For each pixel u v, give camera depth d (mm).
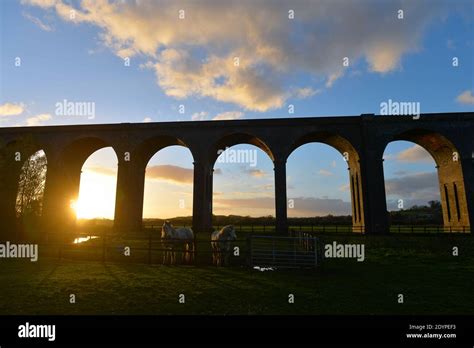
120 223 32594
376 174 31844
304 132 34125
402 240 24812
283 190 33062
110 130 35125
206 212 34938
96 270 14188
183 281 11852
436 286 11453
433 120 32062
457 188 32250
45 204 33219
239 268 15219
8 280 11766
